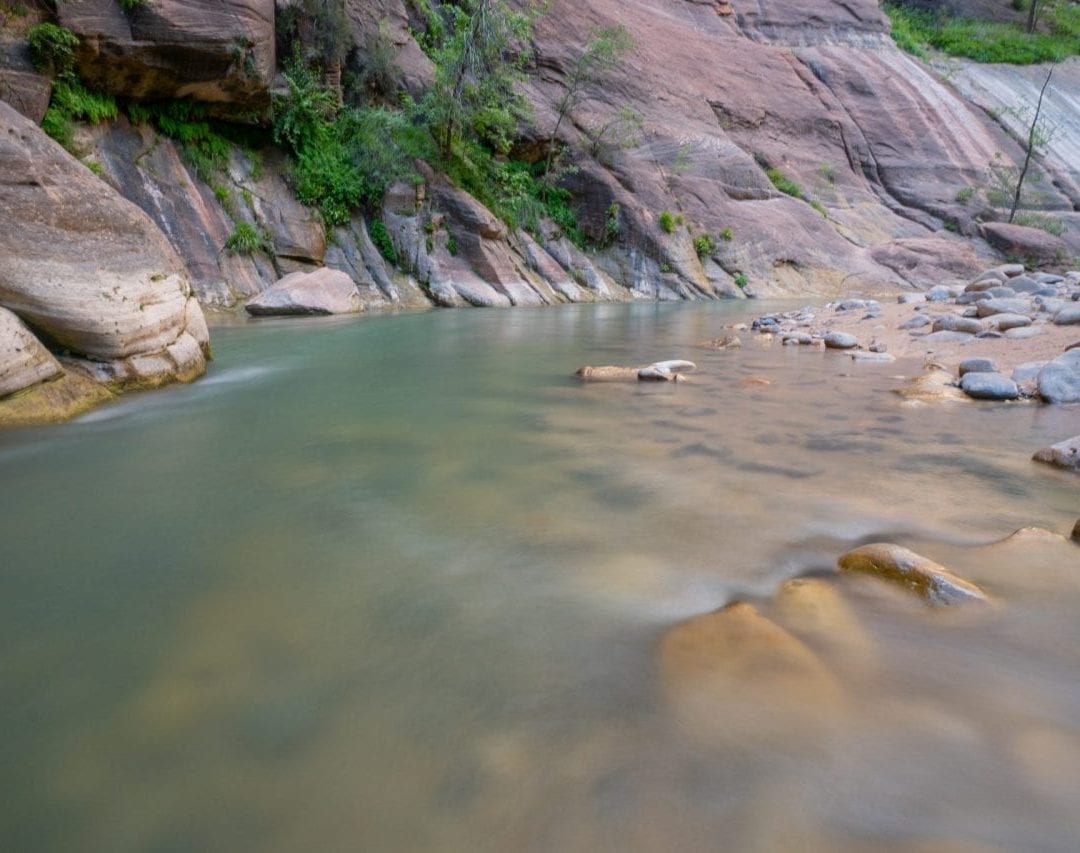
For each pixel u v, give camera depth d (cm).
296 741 161
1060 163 3691
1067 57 4459
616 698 175
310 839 133
